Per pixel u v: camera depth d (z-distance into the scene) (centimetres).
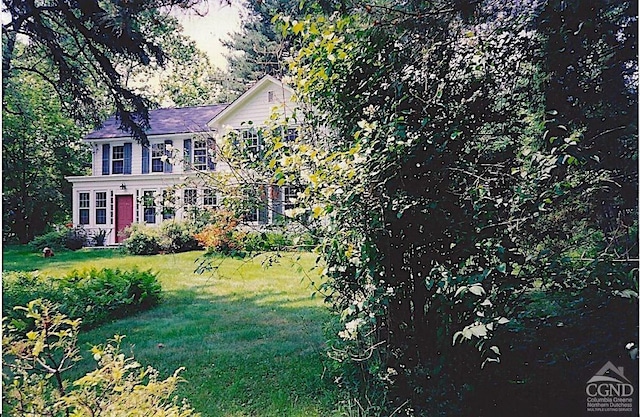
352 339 286
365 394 293
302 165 271
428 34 283
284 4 385
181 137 1466
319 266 353
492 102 273
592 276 241
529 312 257
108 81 707
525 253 248
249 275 873
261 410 324
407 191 246
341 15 290
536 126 260
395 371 272
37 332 194
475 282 204
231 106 1252
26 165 1487
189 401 342
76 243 1432
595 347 242
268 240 322
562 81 286
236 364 413
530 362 247
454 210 243
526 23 286
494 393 248
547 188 223
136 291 652
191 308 652
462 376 251
